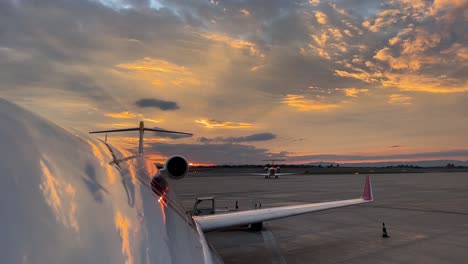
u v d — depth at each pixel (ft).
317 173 413.80
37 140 6.17
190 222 11.10
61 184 5.84
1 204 4.41
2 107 6.10
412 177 277.44
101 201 6.66
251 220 28.17
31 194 4.97
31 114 6.89
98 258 5.41
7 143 5.27
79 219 5.65
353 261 34.58
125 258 6.06
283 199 99.25
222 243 43.24
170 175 24.71
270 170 267.39
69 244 5.04
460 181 203.82
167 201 10.33
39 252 4.43
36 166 5.52
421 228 53.06
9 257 4.01
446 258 35.60
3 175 4.73
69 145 7.27
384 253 37.76
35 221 4.71
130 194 8.13
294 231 51.01
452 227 53.83
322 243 43.06
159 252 7.27
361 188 142.82
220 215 28.81
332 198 100.22
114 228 6.40
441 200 94.17
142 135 43.62
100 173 7.52
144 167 10.98
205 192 128.36
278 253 38.01
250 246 41.47
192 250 9.12
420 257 36.06
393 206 81.10
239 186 165.17
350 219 62.23
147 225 7.69
